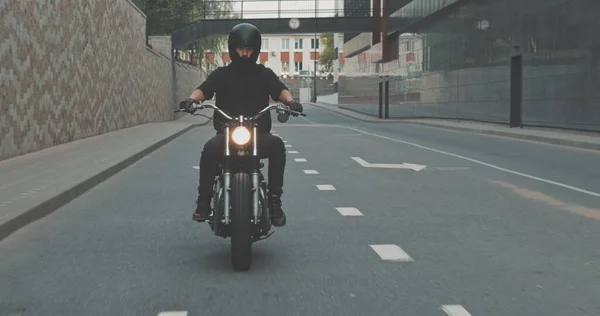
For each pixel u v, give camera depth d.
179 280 5.50
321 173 13.39
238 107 6.20
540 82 27.58
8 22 14.59
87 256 6.39
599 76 23.06
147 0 50.09
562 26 25.52
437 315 4.59
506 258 6.27
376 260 6.18
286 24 49.28
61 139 19.31
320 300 4.93
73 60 20.64
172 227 7.86
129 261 6.18
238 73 6.20
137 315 4.61
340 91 76.44
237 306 4.79
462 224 7.98
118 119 28.33
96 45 23.92
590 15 23.50
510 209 9.09
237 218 5.67
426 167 14.59
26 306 4.83
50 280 5.53
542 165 15.05
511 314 4.62
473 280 5.49
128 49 30.44
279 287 5.28
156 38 44.84
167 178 12.70
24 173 11.91
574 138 21.53
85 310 4.73
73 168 12.75
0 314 4.65
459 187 11.33
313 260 6.18
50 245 6.89
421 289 5.22
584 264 6.04
